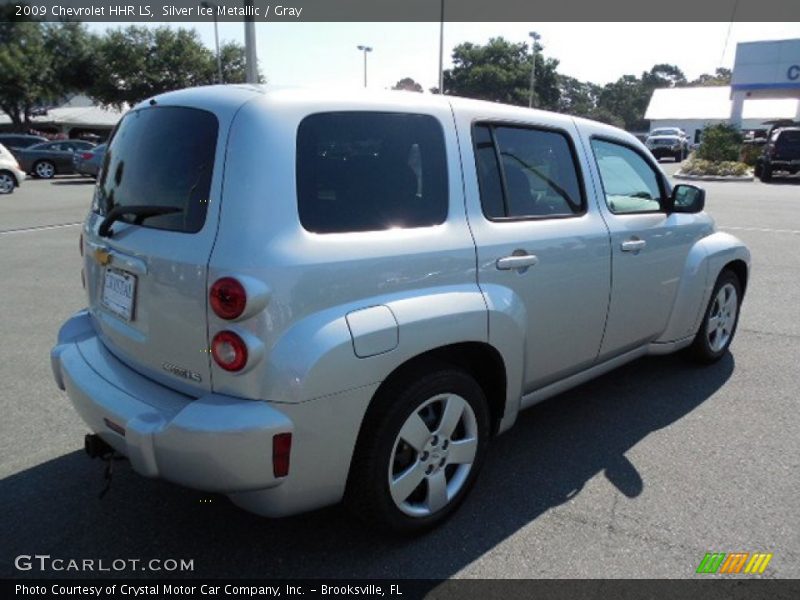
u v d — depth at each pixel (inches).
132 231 101.3
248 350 85.5
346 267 92.4
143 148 105.1
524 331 118.3
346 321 91.3
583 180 137.3
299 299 88.0
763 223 481.1
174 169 96.7
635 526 113.4
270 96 93.4
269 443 86.7
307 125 94.4
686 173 995.3
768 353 201.8
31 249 373.4
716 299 183.6
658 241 153.8
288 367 86.6
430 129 109.5
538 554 106.0
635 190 155.1
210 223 89.0
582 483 127.3
